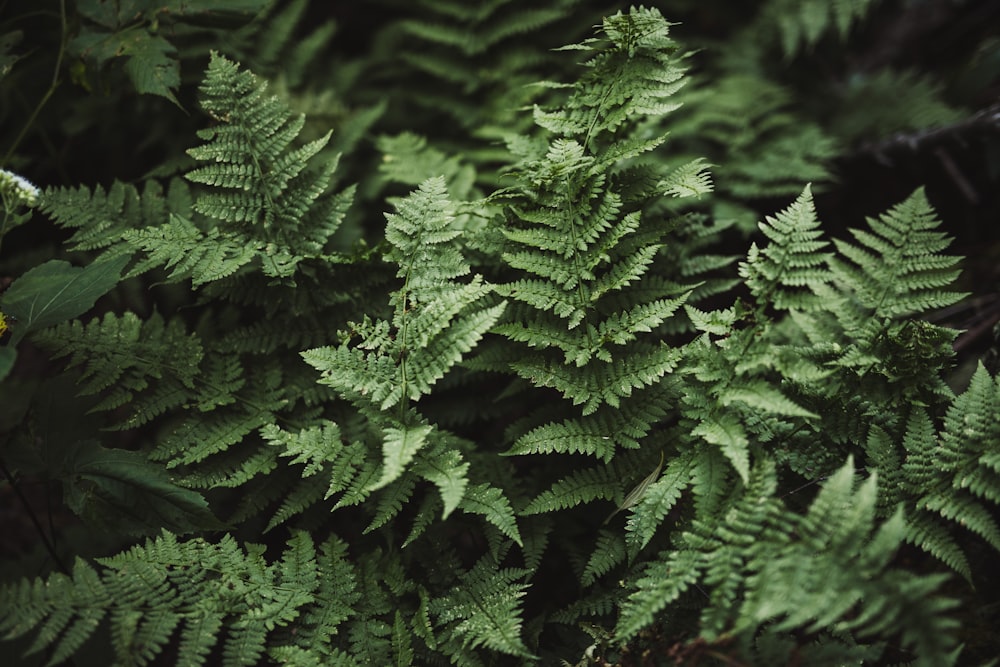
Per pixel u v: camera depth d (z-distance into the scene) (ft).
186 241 5.36
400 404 5.21
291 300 5.50
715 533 4.90
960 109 6.28
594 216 5.27
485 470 5.39
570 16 6.39
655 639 5.07
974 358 5.66
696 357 5.17
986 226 6.28
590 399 5.20
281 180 5.43
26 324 5.17
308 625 5.14
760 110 6.42
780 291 5.13
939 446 5.06
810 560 4.75
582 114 5.41
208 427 5.34
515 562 5.44
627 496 5.21
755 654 4.90
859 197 6.53
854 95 6.70
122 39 5.60
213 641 5.00
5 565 5.49
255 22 6.22
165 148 6.14
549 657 5.18
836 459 5.17
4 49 5.69
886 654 5.16
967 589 5.29
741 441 4.97
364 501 5.35
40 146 6.35
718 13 6.95
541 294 5.24
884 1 7.23
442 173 5.96
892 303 5.25
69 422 5.34
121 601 5.00
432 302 5.22
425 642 5.13
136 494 5.21
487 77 6.37
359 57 7.02
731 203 6.17
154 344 5.40
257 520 5.50
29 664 5.16
